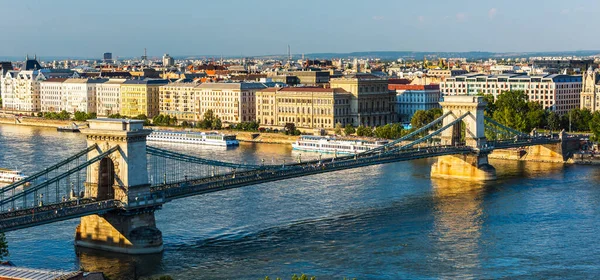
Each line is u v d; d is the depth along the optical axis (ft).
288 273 611.06
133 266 628.69
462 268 625.00
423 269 621.31
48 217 620.08
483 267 627.87
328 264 634.43
